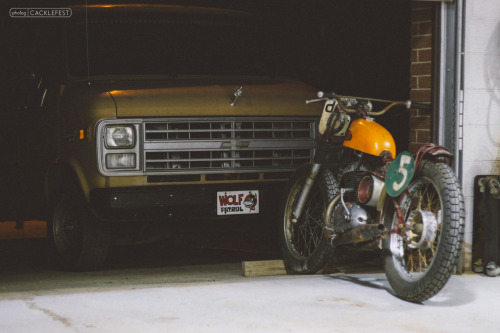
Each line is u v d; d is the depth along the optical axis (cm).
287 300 559
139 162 711
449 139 655
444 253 525
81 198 749
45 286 702
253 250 973
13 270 816
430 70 681
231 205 733
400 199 577
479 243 652
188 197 721
